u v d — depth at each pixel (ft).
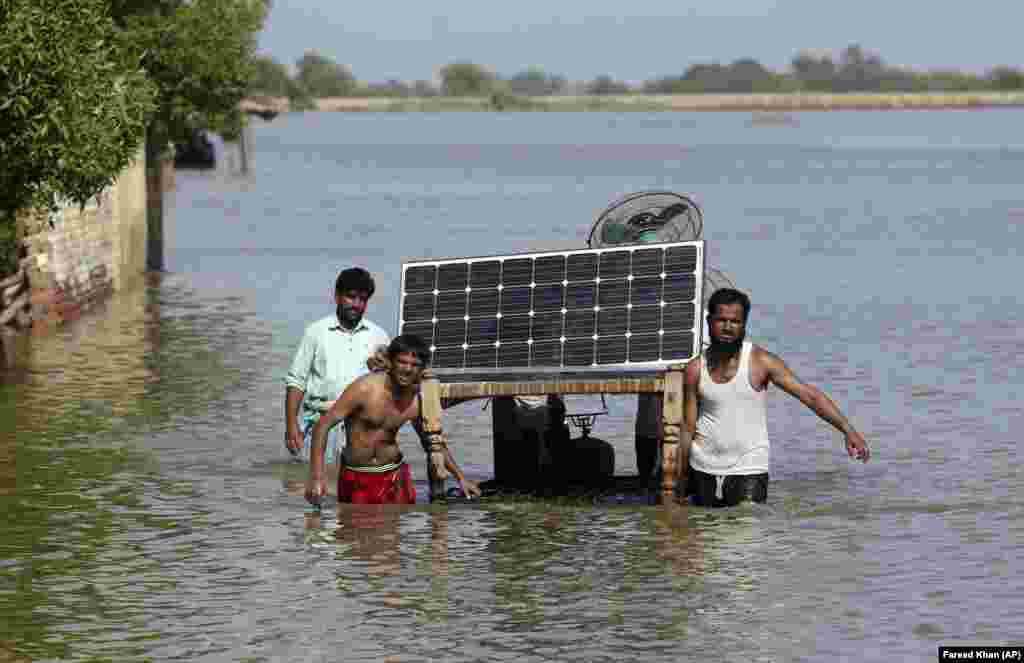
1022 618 45.80
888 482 63.82
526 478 64.80
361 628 45.16
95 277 131.03
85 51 86.69
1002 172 385.91
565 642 43.83
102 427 75.87
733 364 58.39
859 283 142.00
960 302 126.62
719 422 58.75
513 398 64.90
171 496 61.67
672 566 51.19
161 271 155.53
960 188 316.60
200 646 43.70
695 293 59.36
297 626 45.37
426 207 261.44
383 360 59.57
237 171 381.19
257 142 654.53
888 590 48.52
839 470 66.23
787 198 287.07
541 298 61.16
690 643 43.73
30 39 81.30
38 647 43.73
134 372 92.89
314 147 590.55
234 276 150.82
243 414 79.46
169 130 159.74
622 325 59.62
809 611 46.47
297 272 154.71
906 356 98.58
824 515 57.98
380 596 48.19
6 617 46.34
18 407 81.20
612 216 64.59
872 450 70.59
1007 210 247.70
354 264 163.32
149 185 159.53
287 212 247.70
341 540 54.80
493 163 450.71
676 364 58.65
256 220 229.25
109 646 43.75
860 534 55.16
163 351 101.65
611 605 47.14
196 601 47.83
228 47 155.53
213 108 160.25
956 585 49.08
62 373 92.48
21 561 52.39
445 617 46.06
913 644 43.62
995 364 94.68
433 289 62.64
